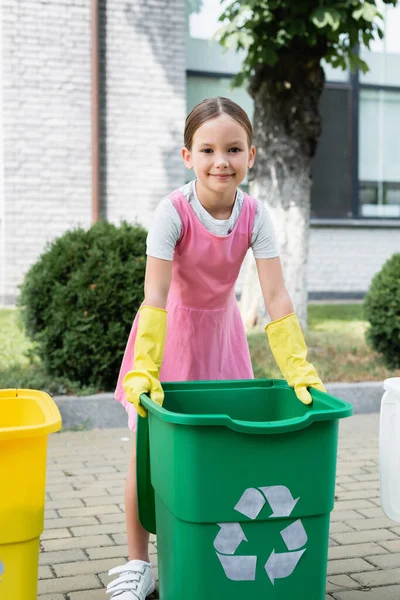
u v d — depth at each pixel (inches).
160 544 84.2
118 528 129.3
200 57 425.1
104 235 214.7
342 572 111.9
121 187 401.7
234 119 88.4
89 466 166.6
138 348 88.2
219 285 99.8
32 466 74.6
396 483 87.9
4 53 377.4
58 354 206.7
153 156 405.1
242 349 107.2
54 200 389.4
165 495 79.4
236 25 248.8
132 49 397.1
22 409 90.2
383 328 239.8
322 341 283.9
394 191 474.9
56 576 109.4
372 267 465.7
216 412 93.0
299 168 287.6
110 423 202.1
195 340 101.8
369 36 254.4
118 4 392.8
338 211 466.0
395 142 473.7
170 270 94.1
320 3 235.6
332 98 460.8
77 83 388.2
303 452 77.0
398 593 104.5
